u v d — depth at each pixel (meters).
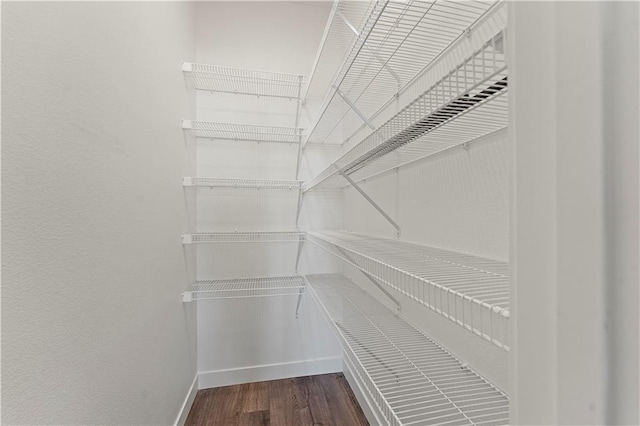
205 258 1.94
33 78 0.55
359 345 1.11
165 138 1.33
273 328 2.00
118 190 0.88
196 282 1.91
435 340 1.04
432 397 0.87
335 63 2.05
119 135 0.89
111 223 0.83
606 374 0.24
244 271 2.00
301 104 2.07
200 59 1.89
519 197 0.31
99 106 0.78
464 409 0.79
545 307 0.28
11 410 0.49
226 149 1.98
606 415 0.24
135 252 0.99
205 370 1.90
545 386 0.28
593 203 0.24
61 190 0.62
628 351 0.24
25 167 0.53
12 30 0.50
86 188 0.71
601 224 0.24
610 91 0.24
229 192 1.97
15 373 0.50
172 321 1.39
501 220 0.76
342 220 2.16
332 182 1.86
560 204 0.26
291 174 2.07
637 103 0.24
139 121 1.04
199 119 1.93
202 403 1.72
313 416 1.60
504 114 0.67
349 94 1.65
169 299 1.35
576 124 0.25
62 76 0.63
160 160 1.25
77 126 0.68
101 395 0.77
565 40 0.26
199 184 1.92
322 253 2.10
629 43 0.24
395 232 1.35
